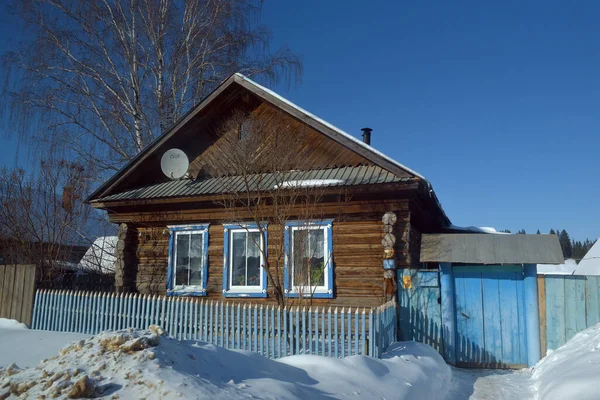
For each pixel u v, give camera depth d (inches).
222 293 467.2
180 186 497.7
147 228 520.4
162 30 823.7
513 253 381.4
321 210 434.6
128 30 823.7
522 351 384.8
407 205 414.9
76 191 731.4
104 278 587.8
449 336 392.5
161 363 194.1
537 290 386.0
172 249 499.8
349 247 432.1
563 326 376.5
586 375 246.7
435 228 609.9
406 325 402.6
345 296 426.0
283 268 447.5
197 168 524.4
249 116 507.5
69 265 722.2
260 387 196.9
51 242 647.8
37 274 484.7
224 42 841.5
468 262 383.9
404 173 402.6
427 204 478.3
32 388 185.8
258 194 414.6
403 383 264.8
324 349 323.0
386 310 354.6
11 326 464.4
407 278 407.5
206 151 526.6
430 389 288.0
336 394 220.2
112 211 527.5
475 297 398.6
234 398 176.6
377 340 314.3
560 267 966.4
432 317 398.9
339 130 437.4
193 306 394.0
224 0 833.5
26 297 476.1
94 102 802.8
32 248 661.9
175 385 177.0
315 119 449.1
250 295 454.6
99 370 191.8
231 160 485.7
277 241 439.5
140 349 203.5
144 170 542.3
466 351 394.0
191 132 533.0
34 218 717.3
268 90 478.3
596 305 369.7
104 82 792.3
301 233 412.5
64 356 212.1
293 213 440.1
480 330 394.3
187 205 491.8
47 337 402.9
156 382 178.5
